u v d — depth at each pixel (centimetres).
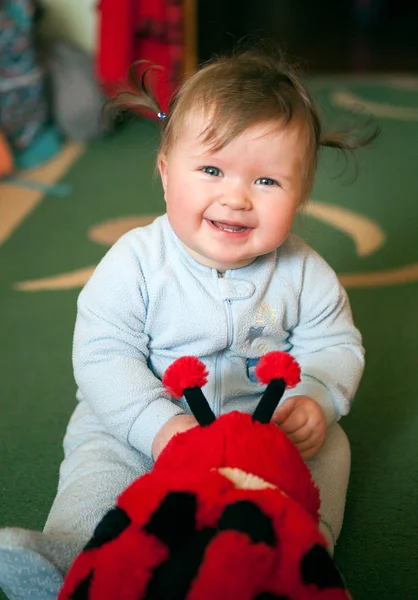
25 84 222
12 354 128
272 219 76
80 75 240
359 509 94
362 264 159
